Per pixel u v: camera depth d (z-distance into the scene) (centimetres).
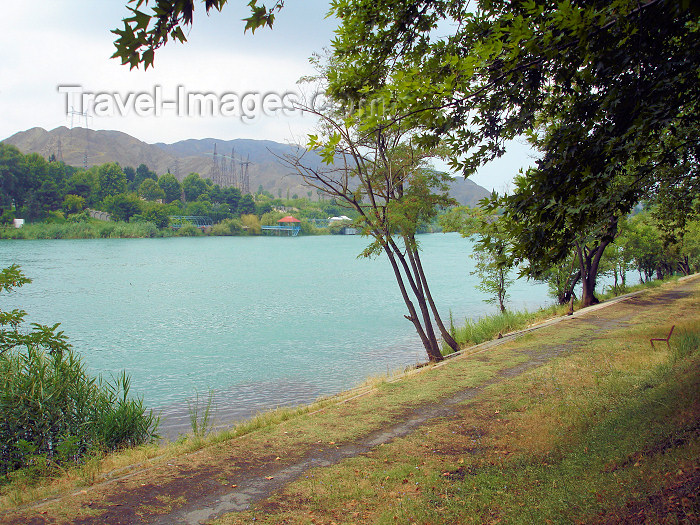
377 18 699
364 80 695
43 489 798
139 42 283
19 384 1045
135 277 7219
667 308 2569
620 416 846
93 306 4559
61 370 1127
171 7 279
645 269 4984
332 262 10350
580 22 428
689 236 4325
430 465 799
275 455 886
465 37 668
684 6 372
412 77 459
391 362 2338
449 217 2503
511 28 455
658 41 511
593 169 552
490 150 679
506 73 502
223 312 4184
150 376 2200
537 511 576
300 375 2159
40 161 19100
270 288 6000
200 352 2706
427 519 606
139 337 3162
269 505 692
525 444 838
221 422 1527
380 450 887
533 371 1379
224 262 10138
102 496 736
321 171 1903
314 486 746
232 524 640
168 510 686
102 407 1145
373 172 1973
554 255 601
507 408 1067
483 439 896
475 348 1995
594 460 697
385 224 1961
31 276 7019
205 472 818
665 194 1409
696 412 723
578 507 564
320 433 992
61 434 1040
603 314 2519
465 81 481
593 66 525
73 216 19238
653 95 530
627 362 1305
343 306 4469
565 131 568
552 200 545
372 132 468
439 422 1020
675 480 546
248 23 342
